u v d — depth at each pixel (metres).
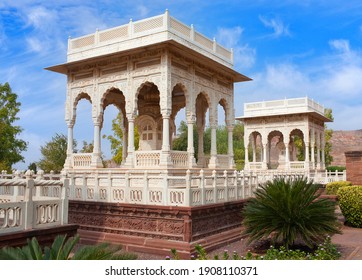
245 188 15.62
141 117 21.64
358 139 65.00
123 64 17.55
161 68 16.14
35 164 38.22
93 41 18.52
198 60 18.06
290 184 11.78
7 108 38.06
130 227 12.40
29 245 5.88
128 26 17.19
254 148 41.03
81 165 18.56
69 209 13.91
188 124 17.50
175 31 16.45
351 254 10.28
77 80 19.34
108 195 13.04
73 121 19.31
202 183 12.27
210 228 12.50
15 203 7.19
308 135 35.69
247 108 38.91
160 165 15.62
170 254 11.12
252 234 10.85
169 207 11.52
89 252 5.67
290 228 10.35
